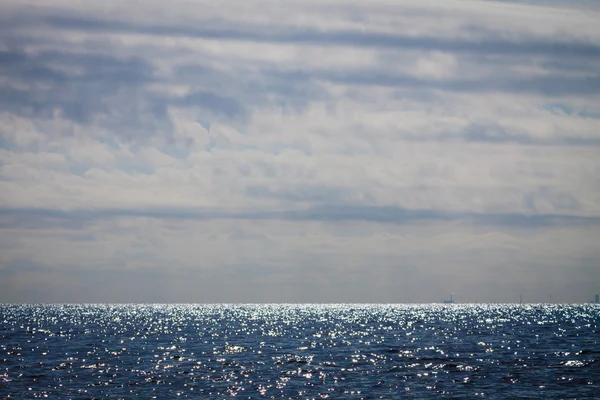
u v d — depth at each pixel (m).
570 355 116.69
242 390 77.62
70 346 141.38
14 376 89.44
